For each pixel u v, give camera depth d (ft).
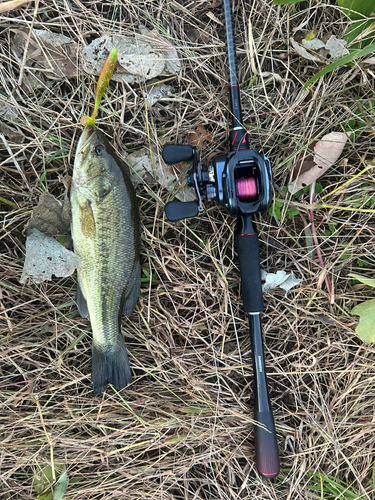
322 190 1.53
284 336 1.55
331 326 1.55
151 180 1.47
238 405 1.51
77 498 1.41
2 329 1.40
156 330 1.49
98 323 1.34
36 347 1.43
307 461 1.52
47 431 1.41
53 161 1.45
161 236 1.49
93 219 1.29
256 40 1.49
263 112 1.50
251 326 1.40
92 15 1.40
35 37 1.36
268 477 1.38
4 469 1.38
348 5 1.38
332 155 1.48
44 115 1.41
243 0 1.48
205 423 1.48
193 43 1.47
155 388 1.49
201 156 1.49
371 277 1.55
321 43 1.45
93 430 1.45
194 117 1.49
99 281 1.33
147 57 1.43
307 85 1.35
